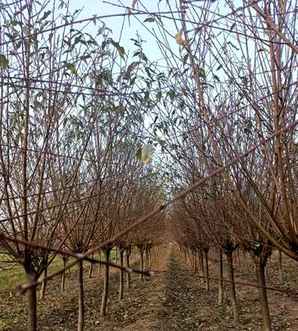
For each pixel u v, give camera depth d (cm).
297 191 403
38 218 565
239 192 439
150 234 2367
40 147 574
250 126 472
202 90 415
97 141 747
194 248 2305
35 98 530
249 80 421
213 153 468
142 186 1457
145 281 2148
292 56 354
